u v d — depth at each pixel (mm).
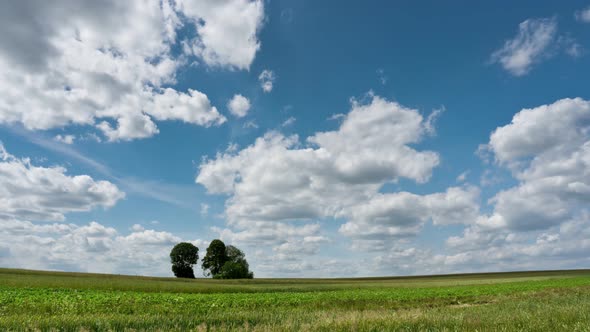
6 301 17406
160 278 75062
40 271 67688
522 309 13531
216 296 26469
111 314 12805
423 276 123312
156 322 10219
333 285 61062
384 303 22922
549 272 122000
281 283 70688
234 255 101812
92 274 71625
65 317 11000
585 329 8352
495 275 114938
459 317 10484
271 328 9094
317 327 9234
